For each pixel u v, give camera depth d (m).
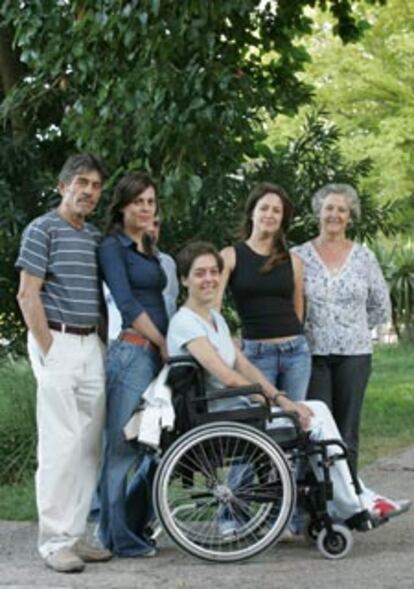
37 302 7.40
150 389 7.55
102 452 7.86
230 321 12.81
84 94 13.55
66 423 7.49
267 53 14.83
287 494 7.43
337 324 8.38
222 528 7.57
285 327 8.11
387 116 28.91
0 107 14.16
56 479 7.48
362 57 28.92
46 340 7.44
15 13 13.17
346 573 7.29
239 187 13.87
